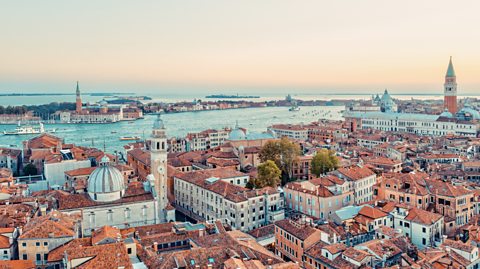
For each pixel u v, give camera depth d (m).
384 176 186.00
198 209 185.88
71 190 181.38
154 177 173.75
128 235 123.25
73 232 117.31
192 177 195.50
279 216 166.62
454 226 149.12
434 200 160.75
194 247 113.06
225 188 171.12
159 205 176.62
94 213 149.25
